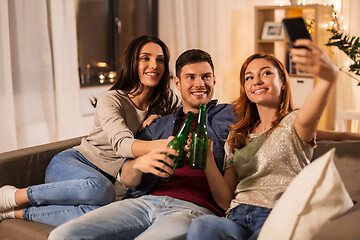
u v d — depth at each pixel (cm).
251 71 184
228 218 178
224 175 192
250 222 169
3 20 337
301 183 148
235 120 205
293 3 500
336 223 142
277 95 183
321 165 146
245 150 183
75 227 173
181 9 479
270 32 516
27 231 199
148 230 169
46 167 234
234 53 570
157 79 236
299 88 491
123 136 205
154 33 496
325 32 470
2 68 340
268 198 171
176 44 486
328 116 467
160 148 178
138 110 235
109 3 461
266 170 177
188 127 185
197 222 153
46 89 371
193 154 176
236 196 181
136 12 487
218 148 201
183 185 194
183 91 210
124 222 180
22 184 225
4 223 209
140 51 233
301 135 171
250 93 185
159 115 239
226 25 547
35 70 365
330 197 145
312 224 145
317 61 142
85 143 235
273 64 185
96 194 205
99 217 179
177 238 162
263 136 181
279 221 148
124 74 237
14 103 360
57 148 239
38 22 362
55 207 208
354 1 434
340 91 452
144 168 181
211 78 211
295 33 146
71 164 221
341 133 204
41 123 372
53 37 376
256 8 513
